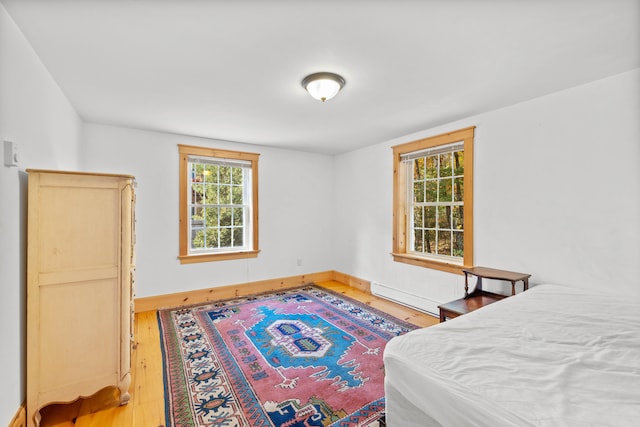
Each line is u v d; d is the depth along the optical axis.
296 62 1.99
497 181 2.88
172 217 3.77
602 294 2.14
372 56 1.91
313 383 2.09
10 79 1.51
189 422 1.72
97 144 3.33
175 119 3.20
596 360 1.22
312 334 2.89
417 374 1.21
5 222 1.46
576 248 2.38
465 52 1.86
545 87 2.39
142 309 3.56
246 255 4.31
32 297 1.65
